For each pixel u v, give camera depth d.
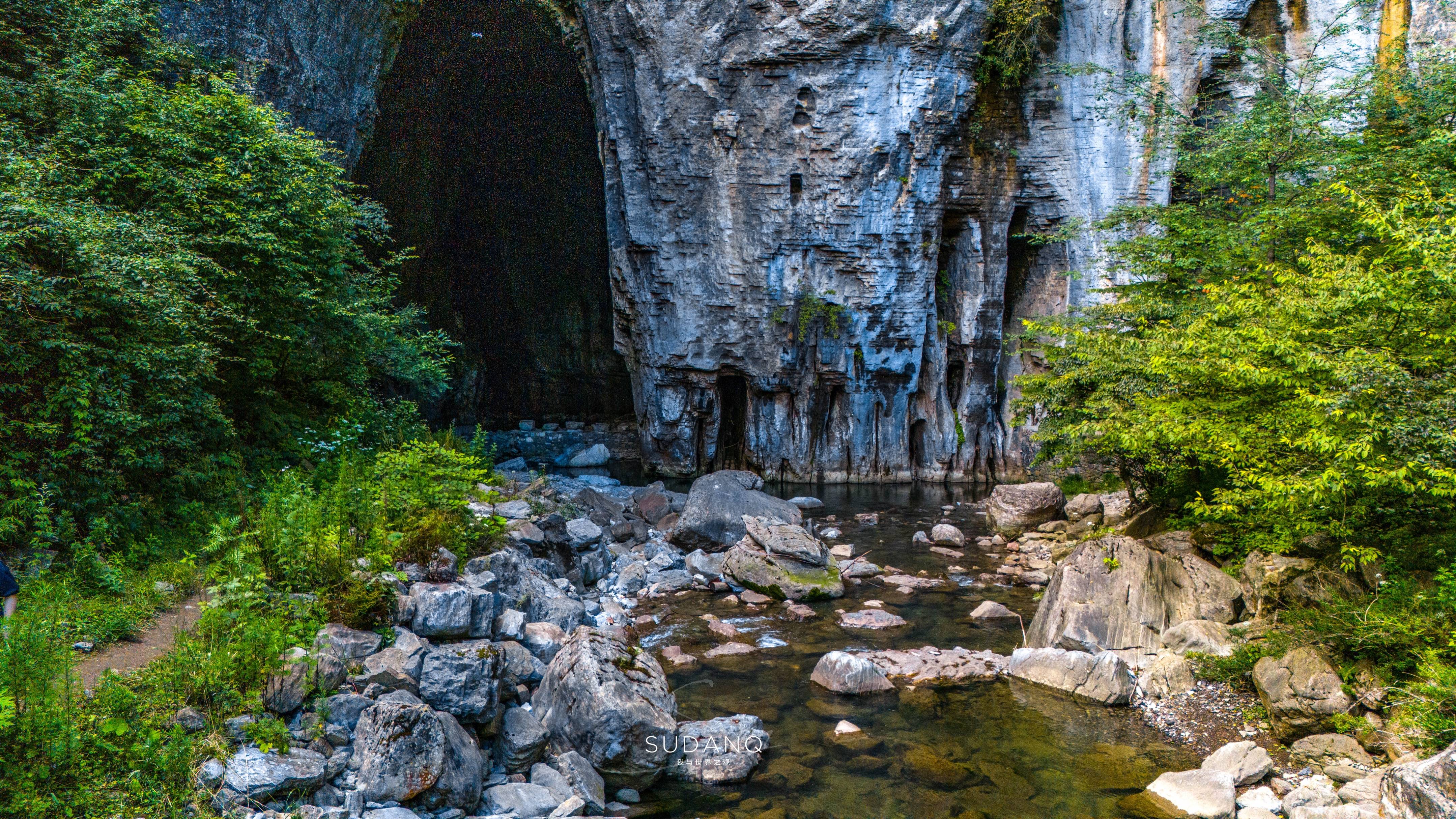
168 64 14.80
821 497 22.72
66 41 11.59
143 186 10.45
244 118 11.86
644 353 25.97
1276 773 7.21
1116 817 6.61
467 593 7.56
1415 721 6.57
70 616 6.47
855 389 24.52
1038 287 25.41
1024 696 9.12
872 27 22.02
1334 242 12.30
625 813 6.64
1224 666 8.73
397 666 6.51
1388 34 20.45
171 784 4.93
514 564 9.57
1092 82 23.39
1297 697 7.54
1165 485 12.55
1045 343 23.59
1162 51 22.81
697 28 22.77
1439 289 7.17
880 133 22.66
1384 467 7.41
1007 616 11.99
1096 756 7.68
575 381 36.31
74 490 7.89
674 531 15.62
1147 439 10.16
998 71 23.56
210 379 10.34
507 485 15.05
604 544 13.95
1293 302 8.41
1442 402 6.95
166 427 9.05
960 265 25.20
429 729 5.89
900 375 24.55
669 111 23.45
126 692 5.27
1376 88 14.81
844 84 22.47
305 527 7.57
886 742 7.97
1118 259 19.52
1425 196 8.52
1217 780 6.79
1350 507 8.63
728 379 26.81
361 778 5.64
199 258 9.84
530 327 35.59
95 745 4.86
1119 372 11.77
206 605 6.38
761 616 12.02
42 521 7.18
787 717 8.54
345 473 9.16
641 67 23.47
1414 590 7.65
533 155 31.08
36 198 8.36
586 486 22.64
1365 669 7.47
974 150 24.11
